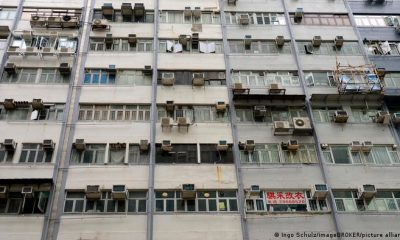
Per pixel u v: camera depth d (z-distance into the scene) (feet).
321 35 97.45
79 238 66.59
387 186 74.69
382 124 82.94
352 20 100.53
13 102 80.53
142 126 80.23
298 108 85.30
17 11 95.55
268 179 74.79
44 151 75.72
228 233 68.28
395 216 71.15
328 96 84.38
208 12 100.42
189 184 71.82
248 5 101.91
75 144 76.54
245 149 78.43
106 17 97.14
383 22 102.78
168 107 82.99
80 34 93.04
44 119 80.07
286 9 101.50
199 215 70.03
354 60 93.04
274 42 95.91
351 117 84.17
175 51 92.17
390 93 87.56
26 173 72.79
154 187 72.54
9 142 74.79
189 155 77.36
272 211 70.95
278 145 79.61
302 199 73.36
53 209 69.31
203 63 90.79
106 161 75.36
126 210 70.18
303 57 93.15
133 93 84.84
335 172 76.13
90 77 87.04
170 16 98.78
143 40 94.07
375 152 79.71
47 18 92.84
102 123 80.07
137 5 96.73
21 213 68.39
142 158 76.43
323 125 82.33
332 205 71.61
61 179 72.59
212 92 86.28
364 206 72.59
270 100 85.10
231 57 92.07
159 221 68.85
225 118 83.10
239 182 73.82
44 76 86.17
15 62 87.20
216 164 76.23
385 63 93.61
